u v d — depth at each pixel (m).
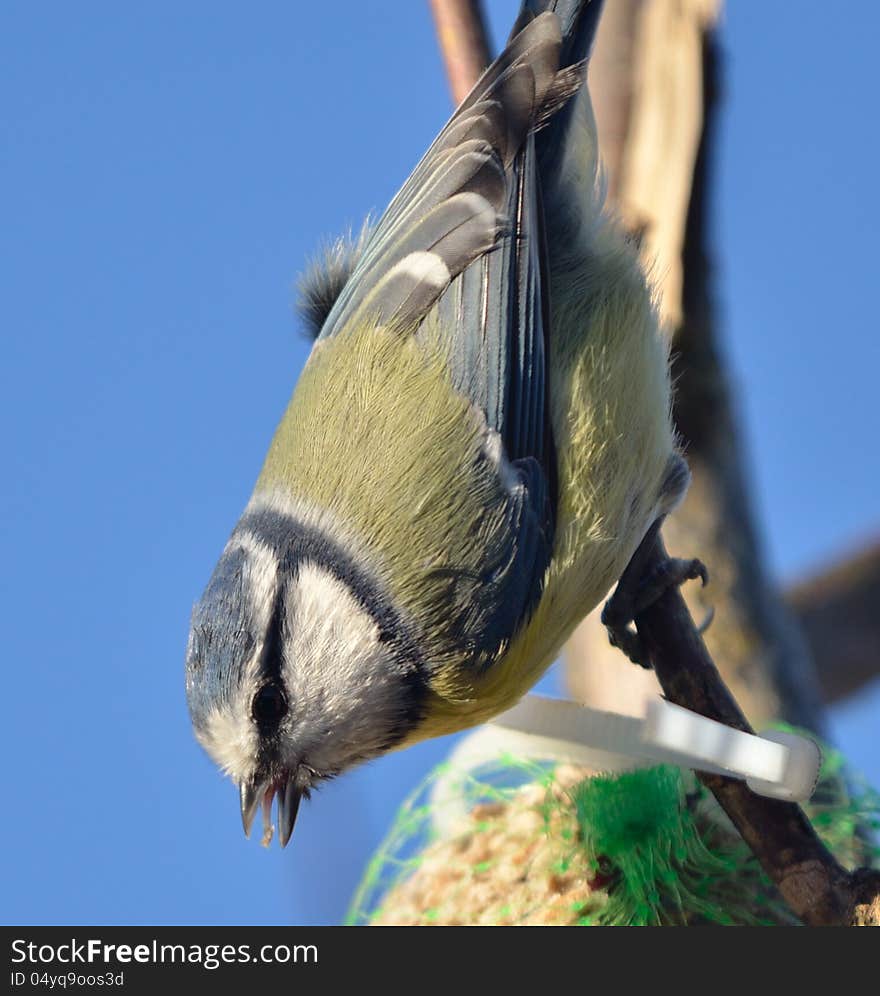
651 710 1.69
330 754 1.71
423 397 1.72
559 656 1.73
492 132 1.72
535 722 1.69
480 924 1.71
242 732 1.71
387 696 1.71
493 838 1.72
